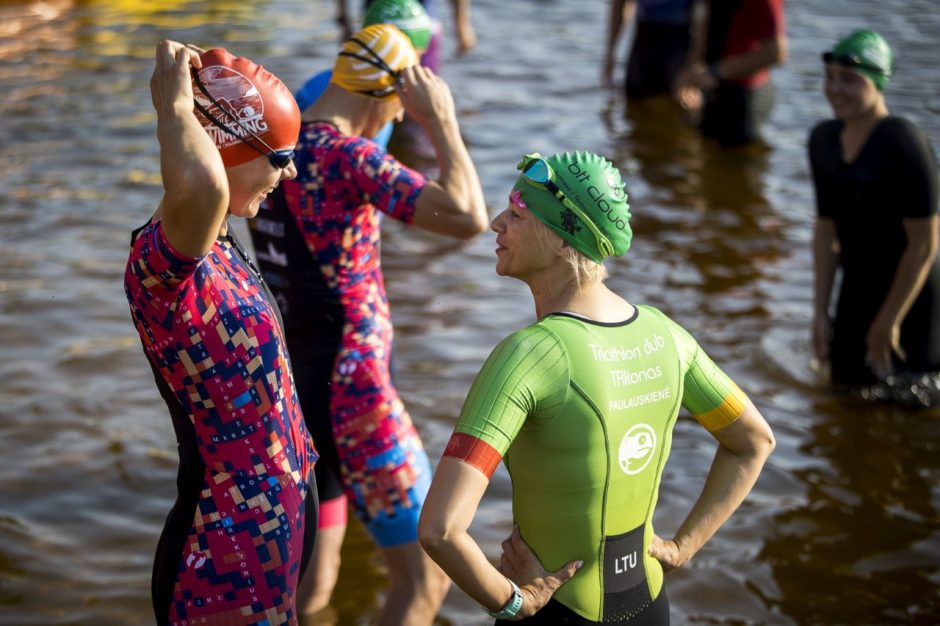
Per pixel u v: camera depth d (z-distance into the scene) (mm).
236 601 2438
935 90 9836
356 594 3844
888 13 12562
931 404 5238
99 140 8492
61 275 6363
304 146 3348
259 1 12547
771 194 7988
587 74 10672
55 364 5406
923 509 4434
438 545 2203
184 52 2301
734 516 4363
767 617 3771
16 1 11805
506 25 12273
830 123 5219
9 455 4609
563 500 2361
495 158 8414
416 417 4969
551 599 2414
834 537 4238
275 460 2436
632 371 2385
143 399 5137
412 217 3271
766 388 5367
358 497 3408
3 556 3959
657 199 7828
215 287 2340
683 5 9633
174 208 2135
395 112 3516
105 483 4461
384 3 3834
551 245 2395
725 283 6543
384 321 3500
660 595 2564
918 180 4914
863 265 5180
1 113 8930
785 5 12914
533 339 2309
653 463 2457
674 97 9758
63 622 3629
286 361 2482
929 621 3760
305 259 3367
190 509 2436
